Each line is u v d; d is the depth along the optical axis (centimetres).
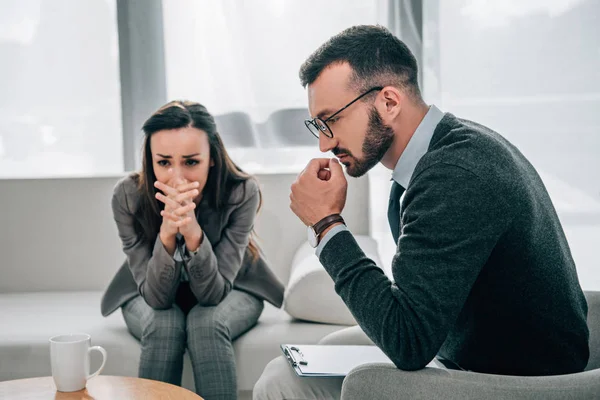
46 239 245
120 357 184
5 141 268
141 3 266
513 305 107
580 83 256
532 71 259
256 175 244
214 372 168
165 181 185
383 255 258
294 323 199
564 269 110
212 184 192
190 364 185
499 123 262
